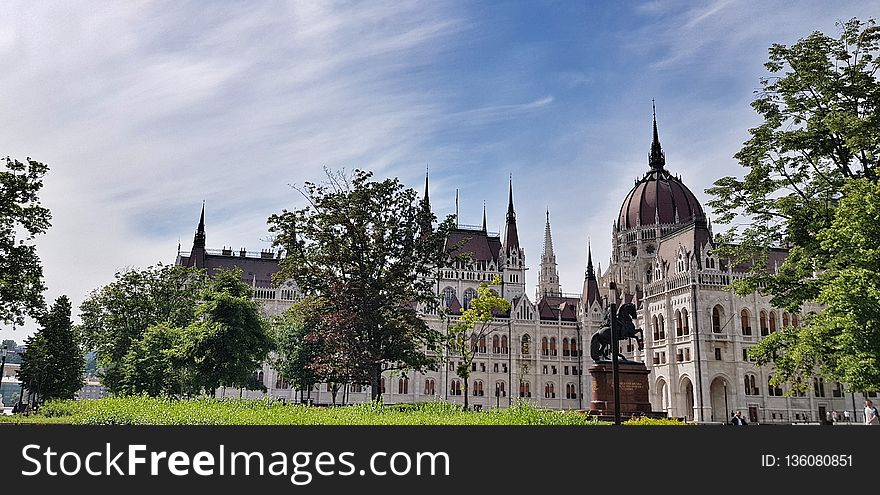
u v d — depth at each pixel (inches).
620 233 5595.5
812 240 1526.8
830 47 1611.7
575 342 5216.5
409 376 4857.3
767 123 1656.0
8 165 1713.8
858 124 1448.1
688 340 4089.6
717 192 1692.9
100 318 3097.9
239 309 2554.1
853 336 1184.8
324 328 2107.5
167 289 3152.1
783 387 4045.3
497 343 5108.3
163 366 2659.9
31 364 3609.7
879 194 1200.8
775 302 1589.6
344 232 2151.8
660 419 1472.7
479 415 1157.7
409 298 2159.2
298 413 1125.7
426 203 2246.6
